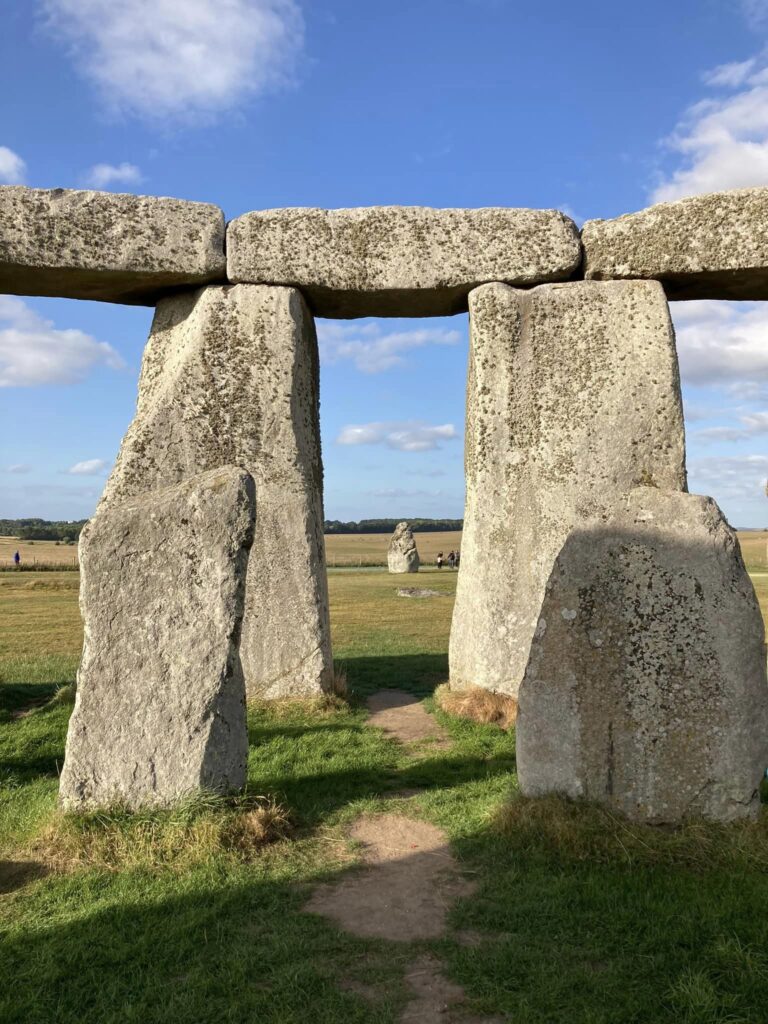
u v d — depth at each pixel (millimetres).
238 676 4770
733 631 4371
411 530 32438
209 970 3277
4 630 13961
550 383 8477
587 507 8258
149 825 4398
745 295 9055
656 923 3545
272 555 8453
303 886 4043
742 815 4293
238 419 8484
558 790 4531
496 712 7777
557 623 4594
